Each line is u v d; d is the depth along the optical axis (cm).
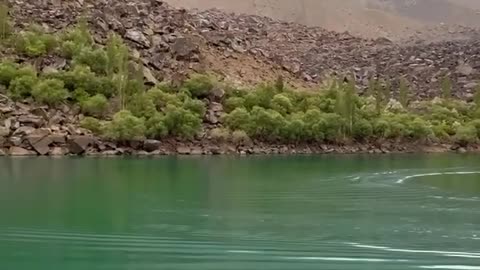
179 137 10506
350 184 5894
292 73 16050
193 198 4750
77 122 10138
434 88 18275
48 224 3556
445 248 3106
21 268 2708
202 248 3066
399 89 17225
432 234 3441
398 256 2955
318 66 19888
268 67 15575
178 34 14488
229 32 17550
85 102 10481
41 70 11325
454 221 3859
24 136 9244
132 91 11112
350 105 12262
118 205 4306
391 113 13725
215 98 12075
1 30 12125
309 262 2845
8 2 13575
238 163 8450
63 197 4606
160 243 3156
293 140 11425
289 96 12812
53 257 2875
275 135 11231
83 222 3641
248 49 16112
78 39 12269
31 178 5838
